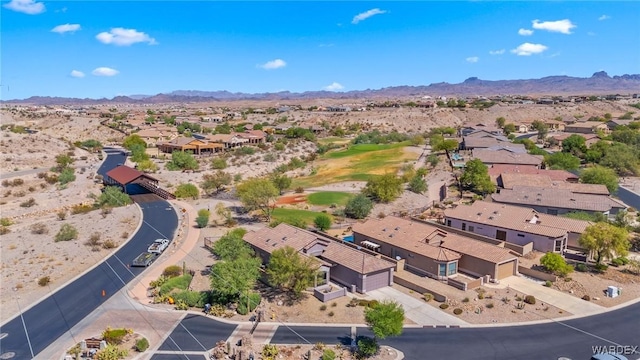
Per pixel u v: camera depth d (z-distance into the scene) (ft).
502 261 180.55
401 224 218.18
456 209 247.09
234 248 189.57
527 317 153.28
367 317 135.44
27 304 165.37
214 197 338.34
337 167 439.63
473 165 321.73
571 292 170.91
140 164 442.91
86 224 263.29
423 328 147.13
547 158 395.14
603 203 252.21
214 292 166.20
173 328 147.54
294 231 201.57
